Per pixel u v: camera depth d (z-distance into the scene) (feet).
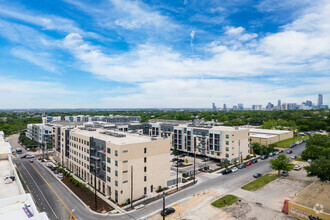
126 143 198.29
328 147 340.18
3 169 173.27
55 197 203.82
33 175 274.57
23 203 106.22
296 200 179.83
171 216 163.22
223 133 327.88
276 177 250.57
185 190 216.95
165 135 435.53
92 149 236.63
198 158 360.28
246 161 335.47
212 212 168.04
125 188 190.60
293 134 577.43
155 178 215.72
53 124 489.67
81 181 253.65
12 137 622.13
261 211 168.35
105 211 174.81
